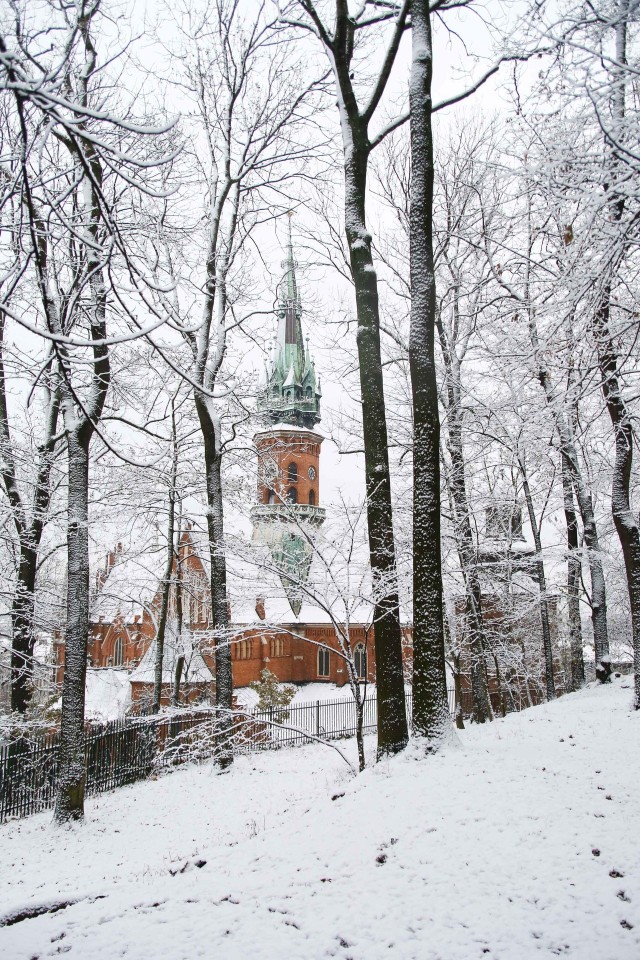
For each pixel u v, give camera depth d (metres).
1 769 15.39
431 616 9.92
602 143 8.05
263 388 21.09
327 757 17.89
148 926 5.72
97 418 14.27
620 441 13.41
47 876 10.19
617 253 7.98
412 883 5.98
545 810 7.20
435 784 8.26
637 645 13.34
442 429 17.83
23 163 4.86
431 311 10.44
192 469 22.78
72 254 11.73
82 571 14.12
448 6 11.05
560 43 7.39
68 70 6.89
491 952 4.91
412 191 10.51
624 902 5.40
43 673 20.52
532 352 10.80
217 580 17.41
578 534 24.02
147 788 16.30
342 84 11.40
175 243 11.65
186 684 29.00
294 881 6.30
